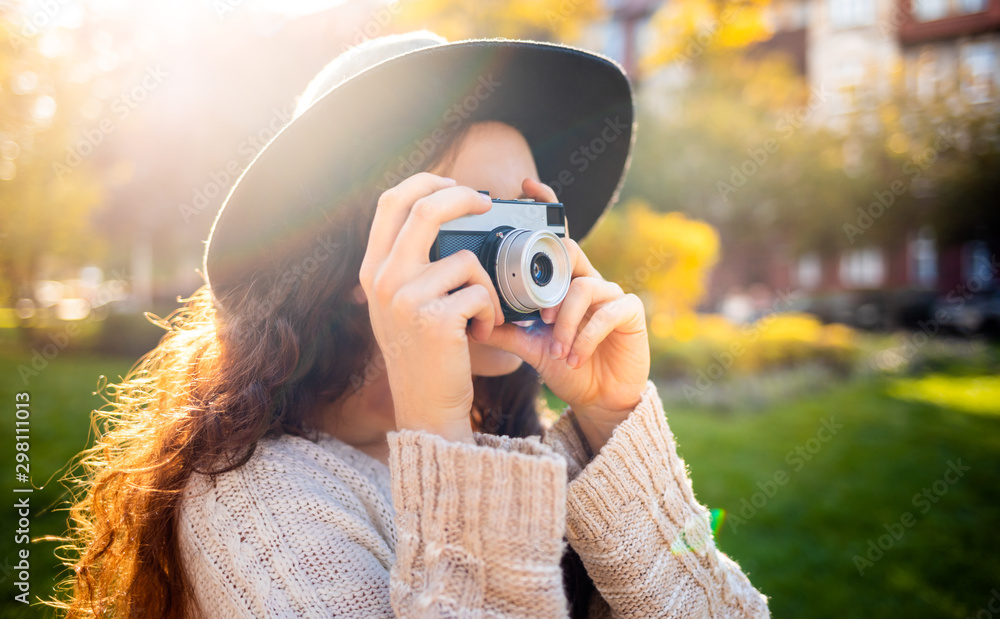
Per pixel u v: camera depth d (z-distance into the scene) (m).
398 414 0.83
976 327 15.95
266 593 0.80
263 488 0.87
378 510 0.96
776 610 3.13
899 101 19.47
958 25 20.69
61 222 9.76
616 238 10.01
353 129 1.04
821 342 10.45
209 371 0.99
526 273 0.87
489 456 0.76
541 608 0.72
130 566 0.96
